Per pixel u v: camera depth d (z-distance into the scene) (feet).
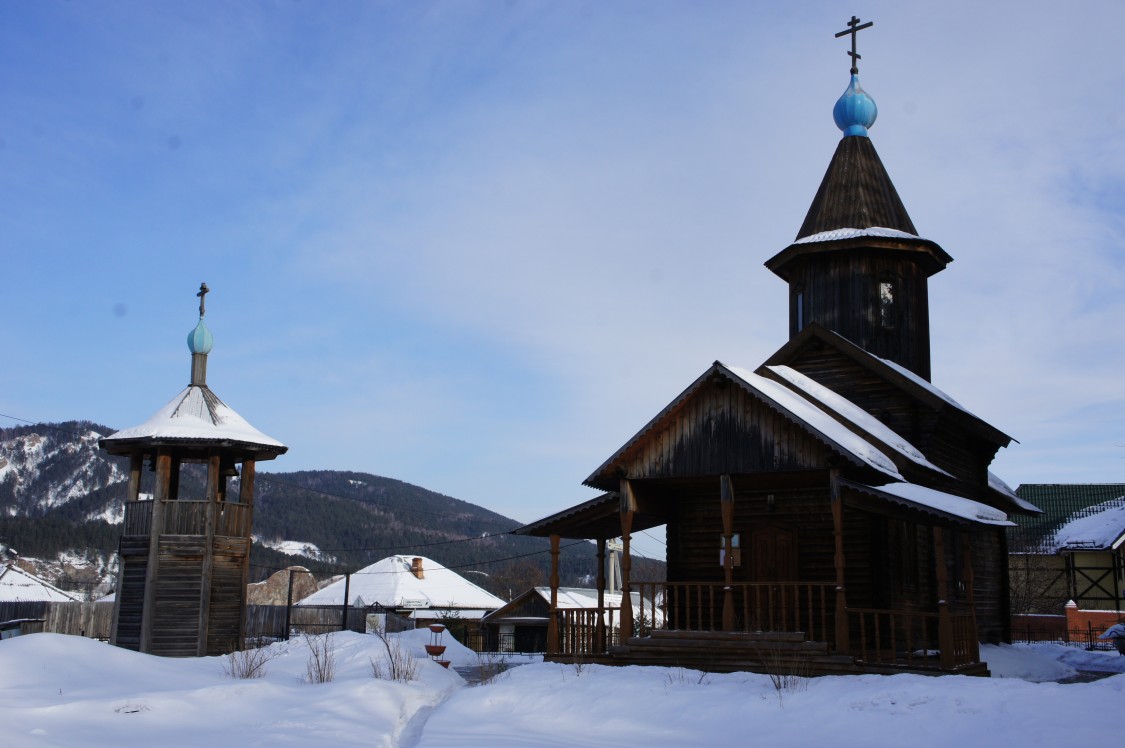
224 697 56.08
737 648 68.85
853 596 78.38
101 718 49.24
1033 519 199.41
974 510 66.85
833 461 68.18
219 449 112.57
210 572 108.47
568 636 79.61
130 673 67.46
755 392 70.28
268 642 123.34
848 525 79.66
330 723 50.62
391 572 249.34
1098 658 93.81
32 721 47.11
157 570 107.45
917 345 97.45
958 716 48.57
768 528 82.58
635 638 72.43
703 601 83.92
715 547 84.64
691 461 72.64
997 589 101.96
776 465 69.92
